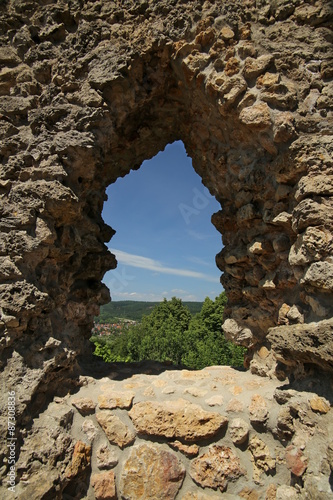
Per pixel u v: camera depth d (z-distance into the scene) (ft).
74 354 7.76
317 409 5.75
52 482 6.13
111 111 8.34
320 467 5.36
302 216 6.37
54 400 7.15
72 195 7.36
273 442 6.50
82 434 6.93
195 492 6.46
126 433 6.86
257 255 8.14
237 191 8.67
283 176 7.08
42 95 7.95
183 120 10.07
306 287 6.43
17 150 7.77
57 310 8.13
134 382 7.95
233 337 8.89
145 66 8.43
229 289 9.32
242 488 6.39
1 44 8.59
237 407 6.88
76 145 7.43
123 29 8.20
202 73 7.79
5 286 6.73
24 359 6.74
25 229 7.18
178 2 8.04
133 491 6.49
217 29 7.75
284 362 6.77
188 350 32.50
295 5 7.61
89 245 9.48
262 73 7.34
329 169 6.39
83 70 8.09
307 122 6.90
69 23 8.61
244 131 7.75
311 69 7.27
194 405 7.00
